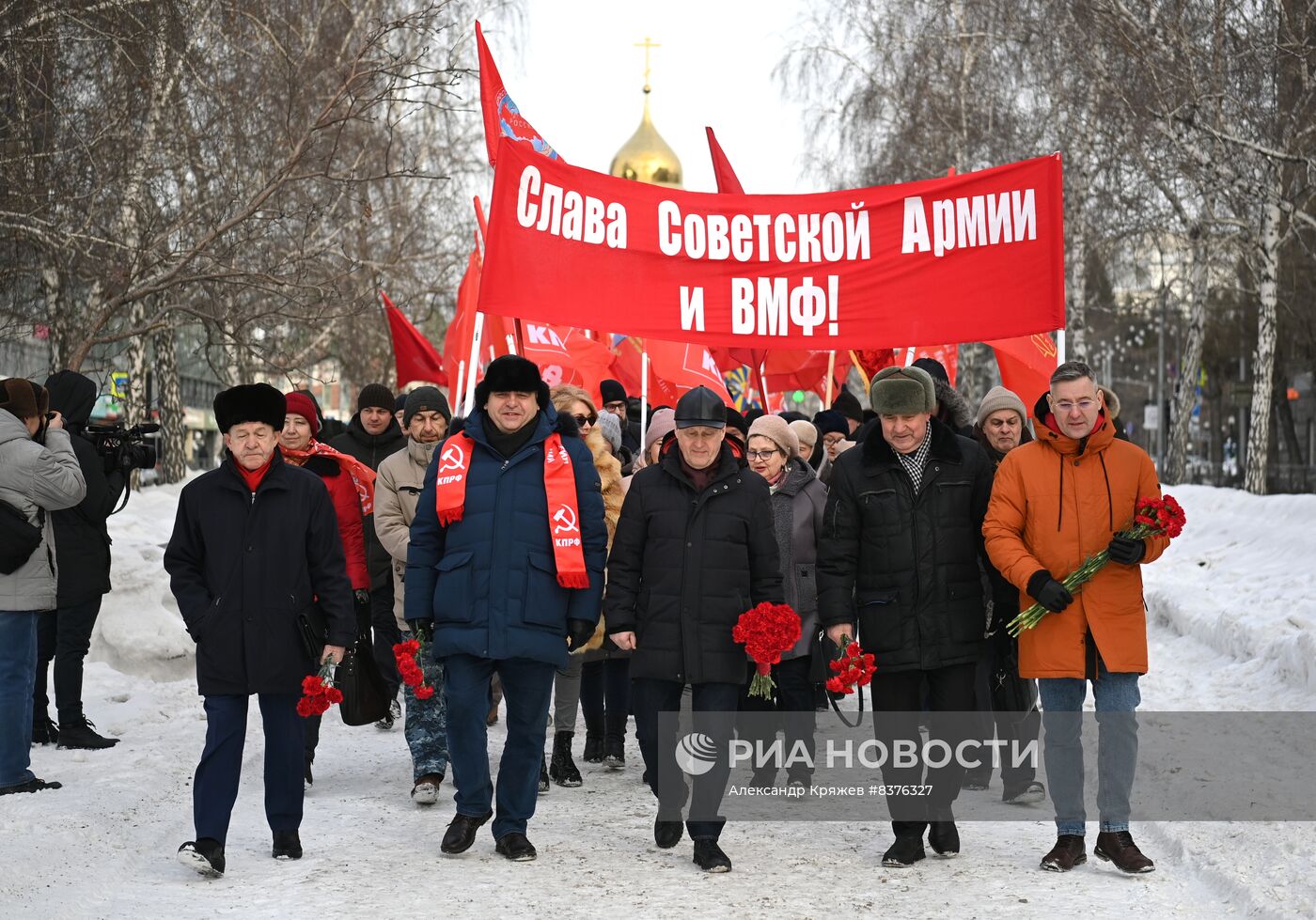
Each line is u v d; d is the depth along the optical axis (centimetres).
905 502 643
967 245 870
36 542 752
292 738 649
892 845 650
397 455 853
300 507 636
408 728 784
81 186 1639
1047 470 629
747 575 655
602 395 1281
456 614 639
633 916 555
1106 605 620
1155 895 583
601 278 887
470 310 1244
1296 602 1209
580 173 884
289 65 1953
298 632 632
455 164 3206
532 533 644
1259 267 3206
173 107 1848
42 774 801
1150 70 2703
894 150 3781
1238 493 1883
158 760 842
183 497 637
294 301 1800
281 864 641
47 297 1730
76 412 891
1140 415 7169
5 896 566
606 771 886
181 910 564
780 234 888
